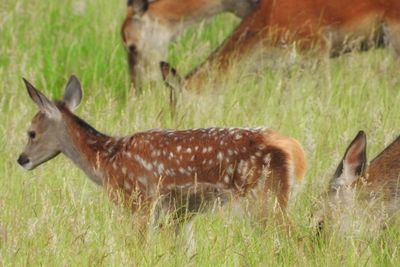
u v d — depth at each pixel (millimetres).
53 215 16734
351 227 16219
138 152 17609
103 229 16641
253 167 16688
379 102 22094
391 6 23797
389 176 16750
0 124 21562
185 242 16922
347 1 23844
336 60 24328
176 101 22094
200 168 17062
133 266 15602
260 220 16609
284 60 23828
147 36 26438
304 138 20000
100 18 26984
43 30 26562
